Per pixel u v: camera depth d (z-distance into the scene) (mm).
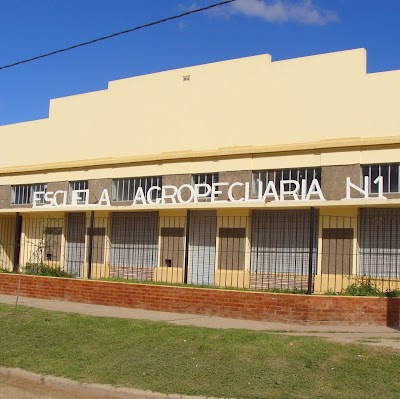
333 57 16531
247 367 8133
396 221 14742
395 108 15406
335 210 15336
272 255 16359
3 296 15914
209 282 17422
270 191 16719
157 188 18375
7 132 24688
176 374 7988
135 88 20688
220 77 18625
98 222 20047
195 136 18875
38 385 8164
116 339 9844
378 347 8961
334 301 11508
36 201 22266
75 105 22391
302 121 16797
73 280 14867
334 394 7148
